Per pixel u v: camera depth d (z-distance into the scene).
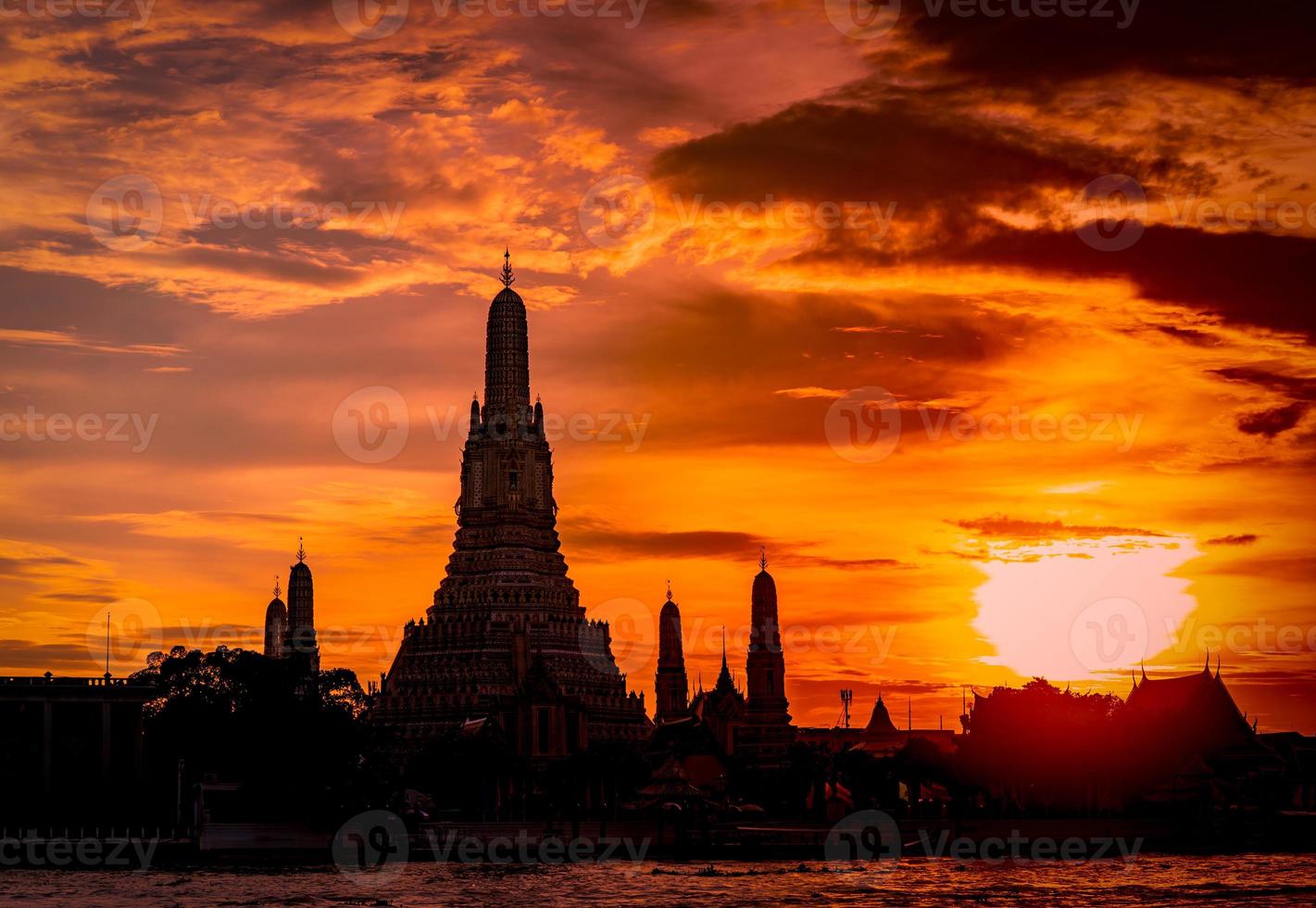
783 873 196.75
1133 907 162.00
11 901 163.00
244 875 194.62
